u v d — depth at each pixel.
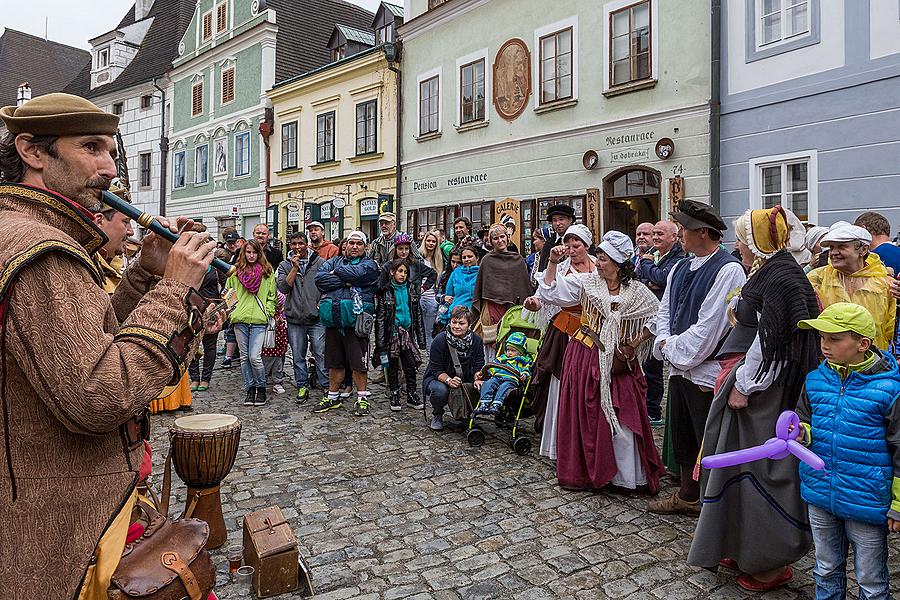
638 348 4.50
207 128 24.84
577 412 4.54
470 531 3.90
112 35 29.84
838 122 9.27
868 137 8.98
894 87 8.70
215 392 7.98
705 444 3.30
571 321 4.67
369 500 4.40
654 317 4.47
